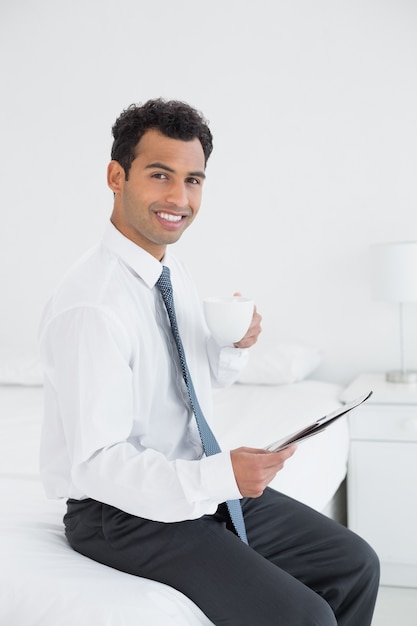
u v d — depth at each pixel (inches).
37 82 132.4
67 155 132.3
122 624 45.8
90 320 50.4
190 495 47.6
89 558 54.7
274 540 60.7
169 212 53.6
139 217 53.9
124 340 51.2
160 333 56.5
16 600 48.8
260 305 126.4
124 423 50.2
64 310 51.4
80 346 50.1
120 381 49.8
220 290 127.6
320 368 125.0
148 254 55.6
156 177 53.4
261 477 47.2
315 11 120.5
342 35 119.7
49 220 134.1
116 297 52.9
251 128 124.3
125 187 54.5
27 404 107.7
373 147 119.7
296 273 124.5
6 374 121.2
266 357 117.9
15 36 132.7
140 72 128.3
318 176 122.3
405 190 119.0
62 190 133.0
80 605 47.1
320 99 121.3
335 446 96.4
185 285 65.0
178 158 52.8
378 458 102.7
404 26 117.2
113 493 49.0
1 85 134.0
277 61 122.6
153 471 48.3
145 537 52.2
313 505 83.8
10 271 136.6
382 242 120.4
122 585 49.7
